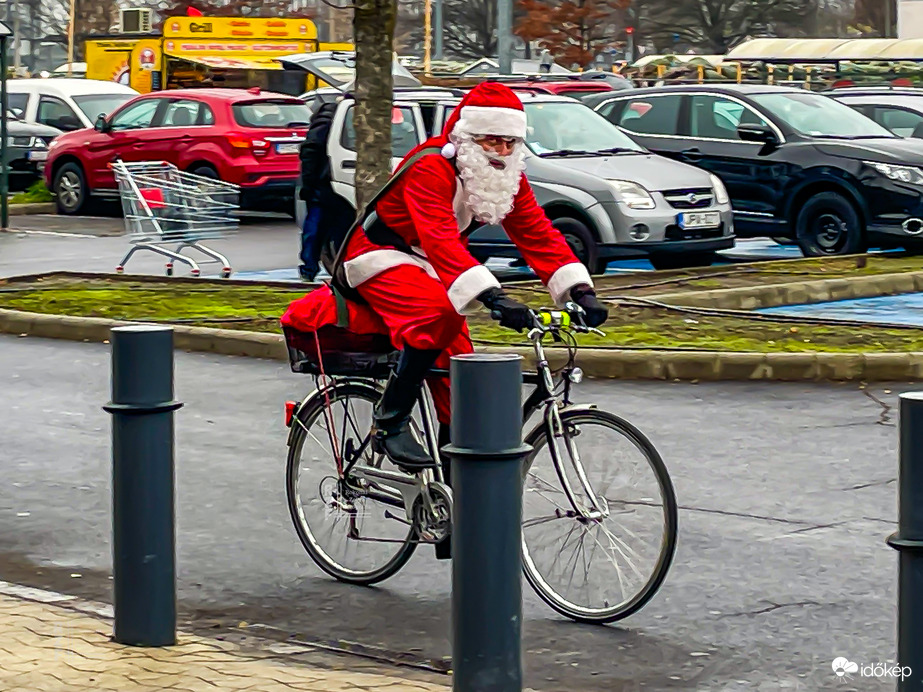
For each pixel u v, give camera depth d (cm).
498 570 592
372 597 837
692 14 9744
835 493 1021
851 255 2236
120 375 700
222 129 3095
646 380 1412
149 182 2111
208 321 1677
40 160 3772
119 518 710
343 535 861
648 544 757
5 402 1378
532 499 794
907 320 1788
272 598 836
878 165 2253
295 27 4678
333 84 3709
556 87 3581
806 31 9869
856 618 776
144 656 697
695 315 1669
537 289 1852
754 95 2425
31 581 870
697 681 696
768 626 767
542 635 763
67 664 686
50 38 10512
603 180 2105
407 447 795
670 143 2456
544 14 6675
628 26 9619
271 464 1138
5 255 2634
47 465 1147
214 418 1295
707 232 2148
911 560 503
